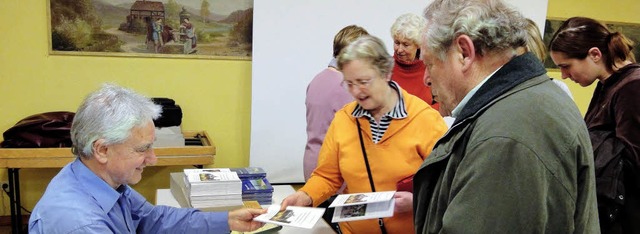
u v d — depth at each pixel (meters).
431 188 1.12
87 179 1.34
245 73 3.58
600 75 1.83
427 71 1.14
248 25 3.49
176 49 3.40
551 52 1.93
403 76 2.81
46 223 1.24
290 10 3.31
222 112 3.60
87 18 3.21
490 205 0.88
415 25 2.71
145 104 1.40
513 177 0.87
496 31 0.96
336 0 3.38
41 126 2.93
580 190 0.94
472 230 0.89
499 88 0.97
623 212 1.73
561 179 0.89
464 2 1.03
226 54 3.50
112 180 1.38
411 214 1.74
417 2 3.52
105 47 3.28
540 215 0.87
